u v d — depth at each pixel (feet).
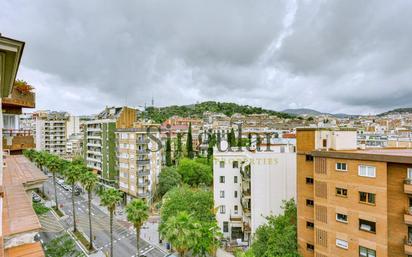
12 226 24.47
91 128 325.42
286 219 116.67
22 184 42.14
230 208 168.04
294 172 139.33
